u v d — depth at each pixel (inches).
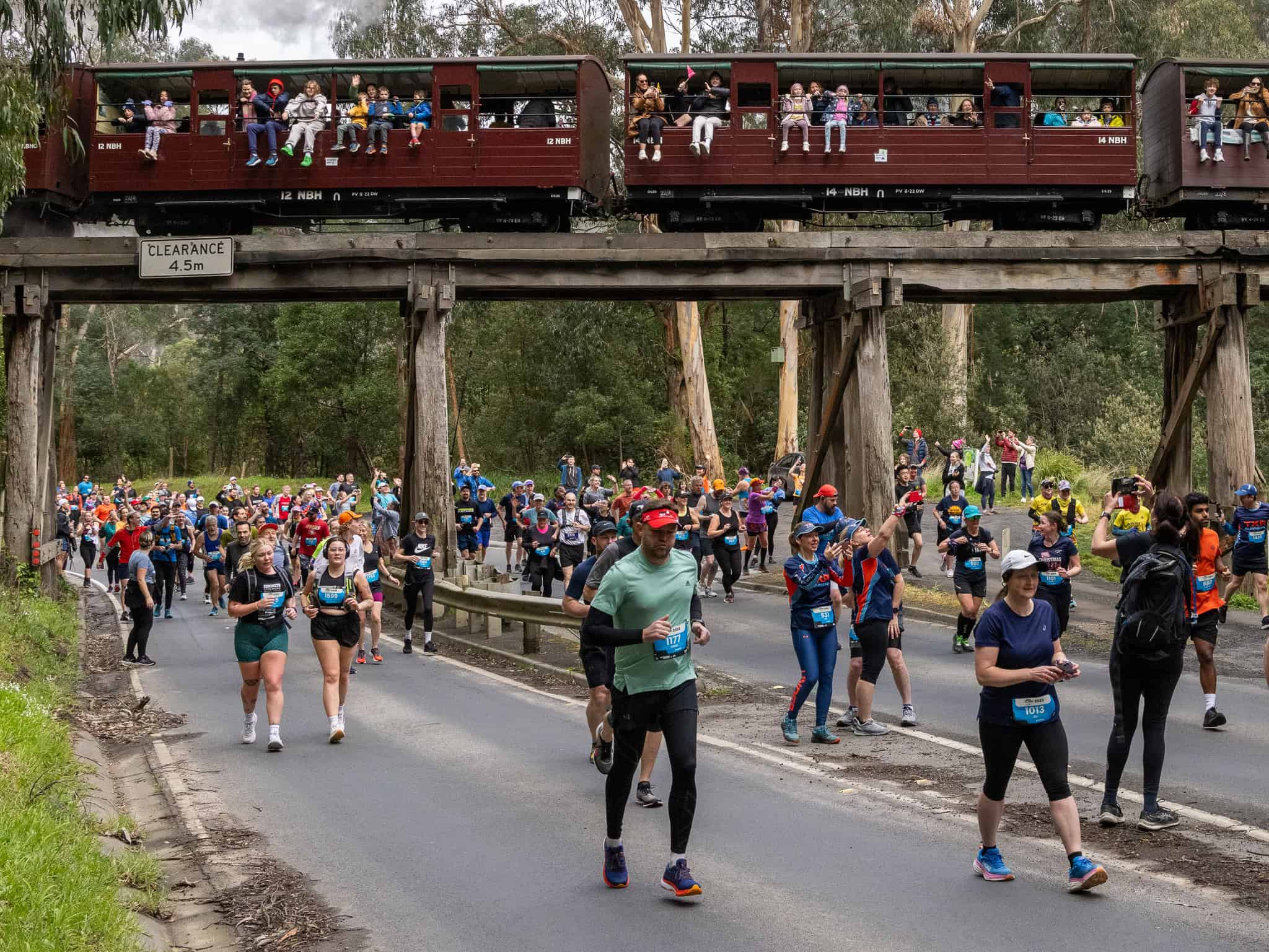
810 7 1421.0
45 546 797.2
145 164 791.7
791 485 1364.4
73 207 820.6
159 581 856.9
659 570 250.7
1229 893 253.3
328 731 448.1
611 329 1804.9
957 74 815.7
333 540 430.9
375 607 621.9
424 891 263.4
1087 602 764.0
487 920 244.2
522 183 783.1
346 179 787.4
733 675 566.9
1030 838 297.3
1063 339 2063.2
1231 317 770.2
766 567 978.1
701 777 366.9
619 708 253.1
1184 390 791.7
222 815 331.9
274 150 785.6
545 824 313.4
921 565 900.6
